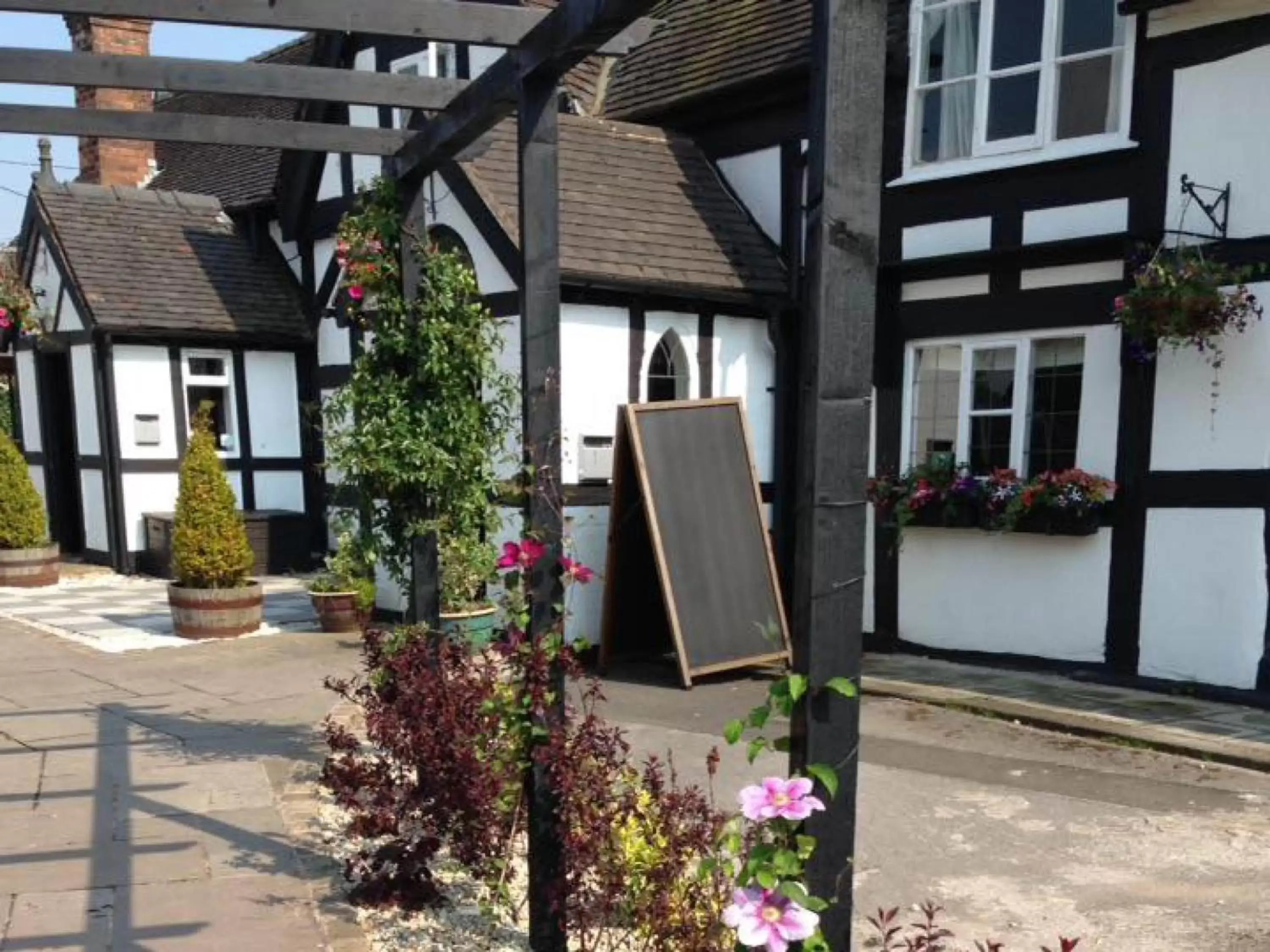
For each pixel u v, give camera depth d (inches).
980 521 297.1
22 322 377.4
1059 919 145.6
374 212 181.2
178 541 325.7
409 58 395.5
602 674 302.2
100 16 131.0
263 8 133.4
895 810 189.6
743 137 368.2
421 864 140.9
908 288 319.0
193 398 470.0
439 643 160.7
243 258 495.8
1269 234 248.7
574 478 311.4
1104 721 239.9
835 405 76.2
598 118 402.0
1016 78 296.2
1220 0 252.5
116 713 236.5
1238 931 141.7
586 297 310.3
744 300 335.0
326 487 474.9
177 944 127.7
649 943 114.3
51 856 154.7
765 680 294.4
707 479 299.6
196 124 167.9
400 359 187.6
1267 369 250.4
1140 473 271.9
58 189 482.0
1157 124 266.1
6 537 424.2
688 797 115.3
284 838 162.6
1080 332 282.2
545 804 126.1
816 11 73.9
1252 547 254.8
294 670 280.4
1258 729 234.7
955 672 297.6
